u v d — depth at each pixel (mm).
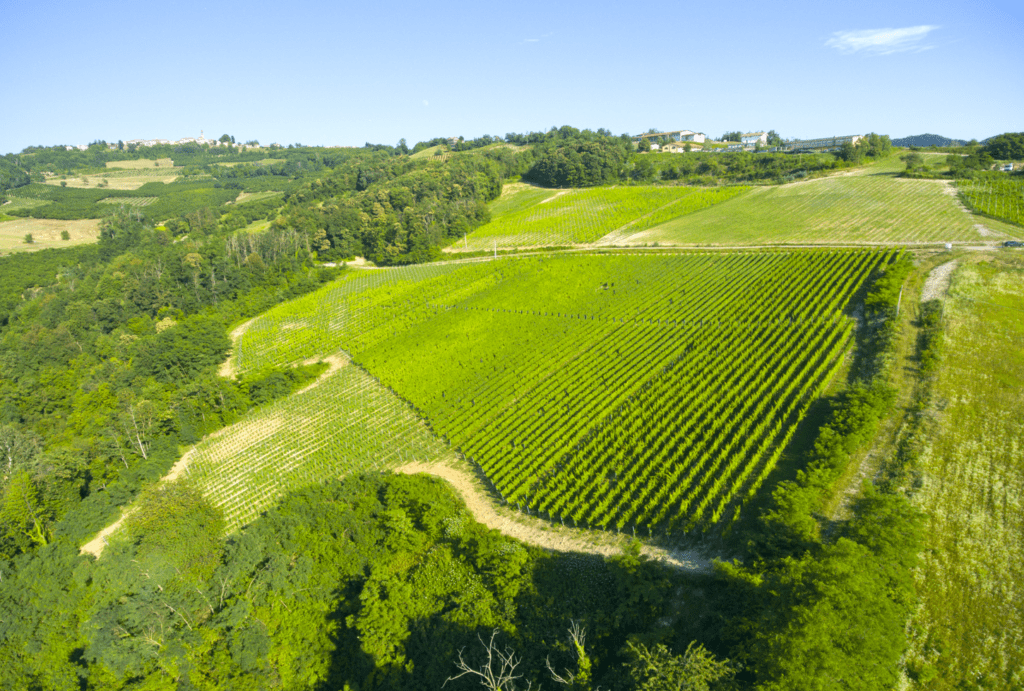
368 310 129875
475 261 150250
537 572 50656
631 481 58719
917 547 41438
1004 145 151500
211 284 148000
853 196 137125
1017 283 75188
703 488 54938
